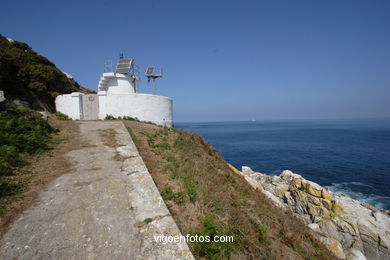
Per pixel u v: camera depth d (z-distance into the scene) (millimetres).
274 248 4562
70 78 27062
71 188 4410
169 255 2793
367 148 40688
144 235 3117
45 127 8984
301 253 5195
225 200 5438
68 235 3010
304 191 14102
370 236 10375
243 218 4922
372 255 10055
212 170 8062
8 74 14875
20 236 2914
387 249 9789
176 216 3920
